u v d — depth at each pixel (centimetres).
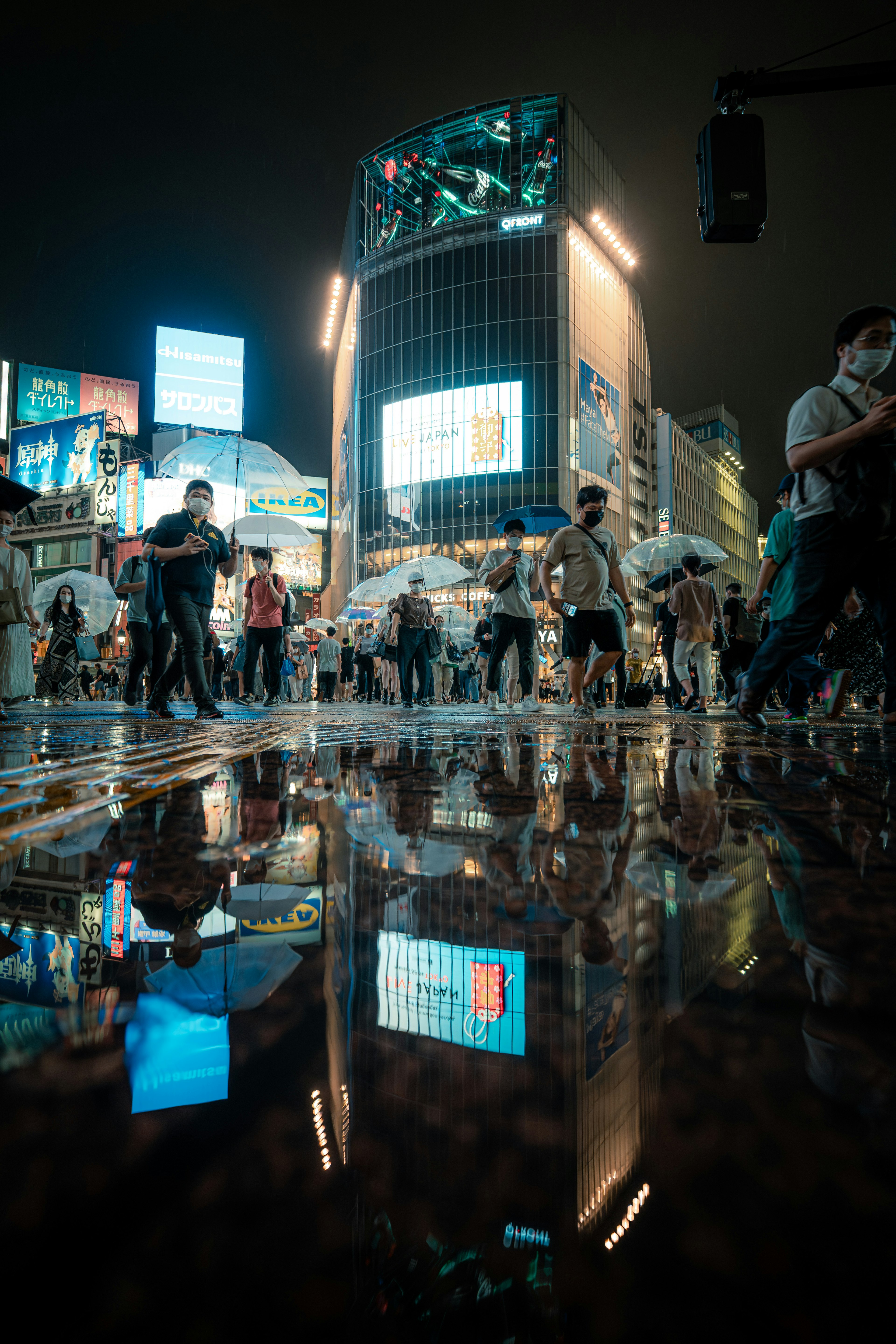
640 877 73
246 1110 27
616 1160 23
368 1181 22
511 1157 23
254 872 76
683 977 44
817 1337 15
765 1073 30
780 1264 18
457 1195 21
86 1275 17
